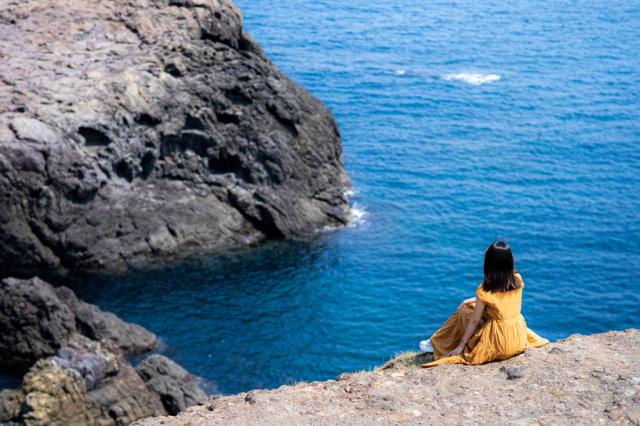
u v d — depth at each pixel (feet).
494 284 31.48
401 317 140.56
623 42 372.58
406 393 29.50
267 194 173.17
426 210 190.39
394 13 424.46
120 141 160.25
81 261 153.38
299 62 320.50
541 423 26.32
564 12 433.48
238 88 176.24
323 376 121.19
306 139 184.24
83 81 161.79
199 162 173.17
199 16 180.34
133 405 94.68
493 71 321.52
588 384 28.86
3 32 174.81
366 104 274.36
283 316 139.74
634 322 143.02
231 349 128.06
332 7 433.07
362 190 200.75
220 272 156.04
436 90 294.87
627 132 255.91
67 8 183.01
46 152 149.59
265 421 28.27
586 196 204.13
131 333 124.47
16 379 111.34
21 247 151.12
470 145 239.50
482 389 29.32
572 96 293.02
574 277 160.45
